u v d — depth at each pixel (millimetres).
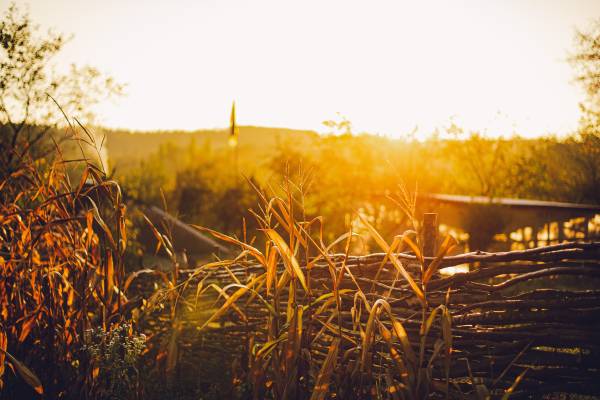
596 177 25141
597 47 21625
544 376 2896
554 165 27406
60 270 3955
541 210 19078
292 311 3154
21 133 11742
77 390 3559
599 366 2809
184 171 33656
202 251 16969
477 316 3045
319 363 3477
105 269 3768
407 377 2629
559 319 2869
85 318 3725
